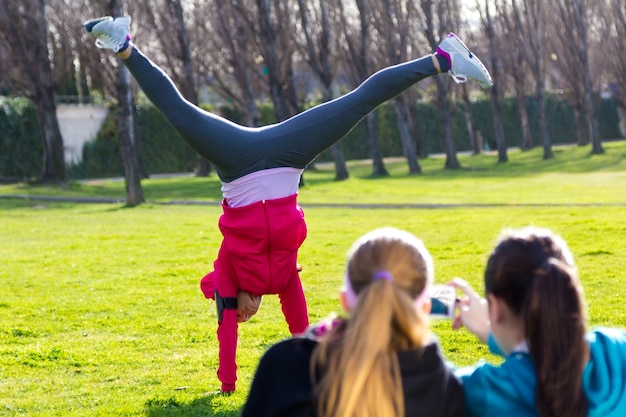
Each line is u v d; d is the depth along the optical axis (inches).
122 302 417.7
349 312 106.0
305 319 241.9
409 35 1841.8
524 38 2066.9
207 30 1798.7
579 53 2079.2
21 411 244.4
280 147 217.9
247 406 111.5
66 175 1374.3
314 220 796.6
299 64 1973.4
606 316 326.3
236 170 219.3
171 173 2046.0
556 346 103.8
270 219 220.7
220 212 929.5
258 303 241.0
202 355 311.4
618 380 111.0
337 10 1701.5
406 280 102.9
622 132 2925.7
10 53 1332.4
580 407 106.5
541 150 2385.6
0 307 408.2
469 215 769.6
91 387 270.5
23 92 1358.3
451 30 1985.7
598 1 2367.1
